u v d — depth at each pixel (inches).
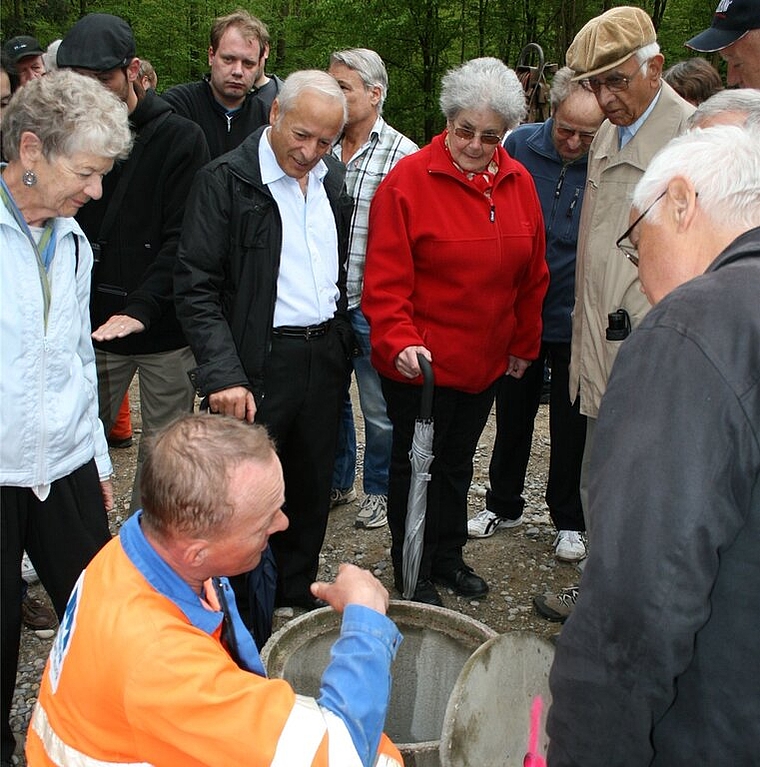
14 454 81.4
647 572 44.9
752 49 113.2
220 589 61.5
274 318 108.0
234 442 52.2
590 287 111.6
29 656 116.1
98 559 54.3
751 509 45.7
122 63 117.3
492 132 106.0
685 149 54.2
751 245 49.4
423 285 115.6
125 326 115.0
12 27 410.0
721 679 47.9
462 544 134.5
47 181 76.3
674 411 45.4
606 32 101.7
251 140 105.9
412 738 94.9
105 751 50.4
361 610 55.6
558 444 138.9
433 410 119.6
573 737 49.6
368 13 493.7
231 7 500.4
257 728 47.9
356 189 142.9
